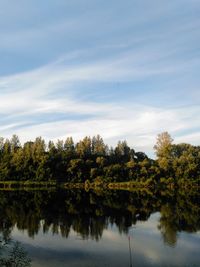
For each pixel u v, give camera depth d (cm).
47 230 5444
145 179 13862
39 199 10006
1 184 14412
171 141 15575
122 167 14912
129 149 19212
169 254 4116
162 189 13250
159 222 6106
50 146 18162
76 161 15062
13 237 4925
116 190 13050
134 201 9419
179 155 15212
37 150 16388
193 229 5466
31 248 4353
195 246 4456
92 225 5866
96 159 15825
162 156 14912
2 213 7144
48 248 4366
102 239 4862
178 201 9369
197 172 13438
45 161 15150
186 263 3781
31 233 5212
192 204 8625
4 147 17888
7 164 15675
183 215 6844
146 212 7294
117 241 4747
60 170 15462
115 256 4044
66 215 6950
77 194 11625
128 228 5606
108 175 14600
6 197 10488
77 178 14950
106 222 6159
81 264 3759
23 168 15362
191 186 13188
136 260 3888
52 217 6700
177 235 5075
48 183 14388
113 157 17225
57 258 3966
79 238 4912
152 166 14325
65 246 4472
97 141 19025
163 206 8275
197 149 14612
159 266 3691
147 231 5366
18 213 7162
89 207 8162
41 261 3862
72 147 18238
